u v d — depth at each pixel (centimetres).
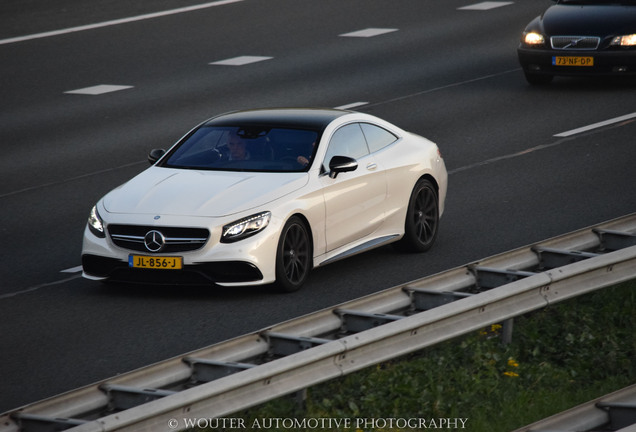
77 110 4944
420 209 2853
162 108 4950
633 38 5031
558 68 5153
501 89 5300
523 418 1795
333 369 1756
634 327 2316
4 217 3303
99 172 3881
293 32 6800
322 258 2552
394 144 2828
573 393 1956
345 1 7825
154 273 2395
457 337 2089
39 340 2162
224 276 2375
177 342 2138
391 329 1839
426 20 7181
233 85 5419
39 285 2588
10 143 4347
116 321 2280
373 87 5344
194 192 2462
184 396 1552
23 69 5791
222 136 2686
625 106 4862
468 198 3447
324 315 2022
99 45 6375
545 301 2134
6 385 1908
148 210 2416
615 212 3234
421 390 1866
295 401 1777
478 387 1909
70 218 3288
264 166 2572
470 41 6538
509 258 2441
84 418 1652
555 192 3497
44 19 7088
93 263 2459
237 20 7138
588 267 2222
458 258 2786
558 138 4303
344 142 2681
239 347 1878
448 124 4591
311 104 4975
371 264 2739
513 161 3956
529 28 5262
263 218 2397
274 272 2417
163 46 6375
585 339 2214
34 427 1560
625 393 1777
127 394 1667
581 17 5175
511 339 2131
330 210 2552
